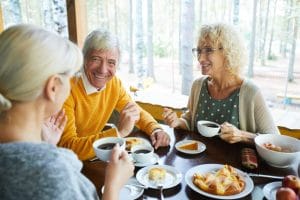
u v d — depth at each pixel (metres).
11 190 0.57
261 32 3.64
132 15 4.49
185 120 1.81
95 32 1.52
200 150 1.38
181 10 3.78
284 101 3.47
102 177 1.15
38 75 0.62
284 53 3.82
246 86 1.66
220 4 3.55
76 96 1.55
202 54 1.67
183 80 3.75
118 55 1.56
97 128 1.73
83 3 2.45
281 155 1.18
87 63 1.52
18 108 0.65
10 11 4.25
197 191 1.02
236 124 1.67
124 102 1.78
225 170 1.10
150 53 4.61
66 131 1.42
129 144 1.38
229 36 1.62
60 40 0.67
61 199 0.58
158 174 1.10
